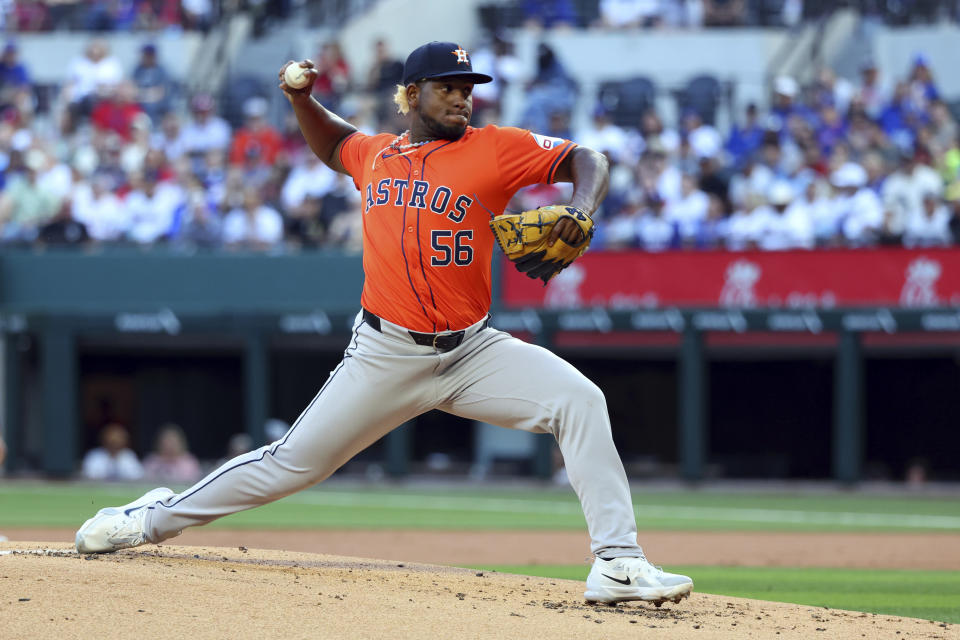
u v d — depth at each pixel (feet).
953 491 193.26
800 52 240.53
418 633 46.29
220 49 248.11
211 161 221.87
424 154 55.62
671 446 222.48
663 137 222.89
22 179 218.59
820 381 218.38
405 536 118.62
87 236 214.28
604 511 55.16
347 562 67.46
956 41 236.43
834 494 189.06
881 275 191.52
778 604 61.62
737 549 112.78
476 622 49.01
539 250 51.55
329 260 205.16
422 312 55.47
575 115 230.68
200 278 207.10
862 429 217.77
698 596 62.95
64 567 52.60
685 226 204.95
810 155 209.36
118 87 234.38
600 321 199.72
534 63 240.94
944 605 72.64
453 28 254.68
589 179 53.31
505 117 231.71
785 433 220.23
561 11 252.42
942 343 192.44
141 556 60.85
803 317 193.77
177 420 233.76
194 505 58.85
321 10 254.27
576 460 55.26
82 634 43.16
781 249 194.80
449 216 55.01
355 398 56.65
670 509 162.71
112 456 205.57
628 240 206.59
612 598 55.01
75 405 206.08
